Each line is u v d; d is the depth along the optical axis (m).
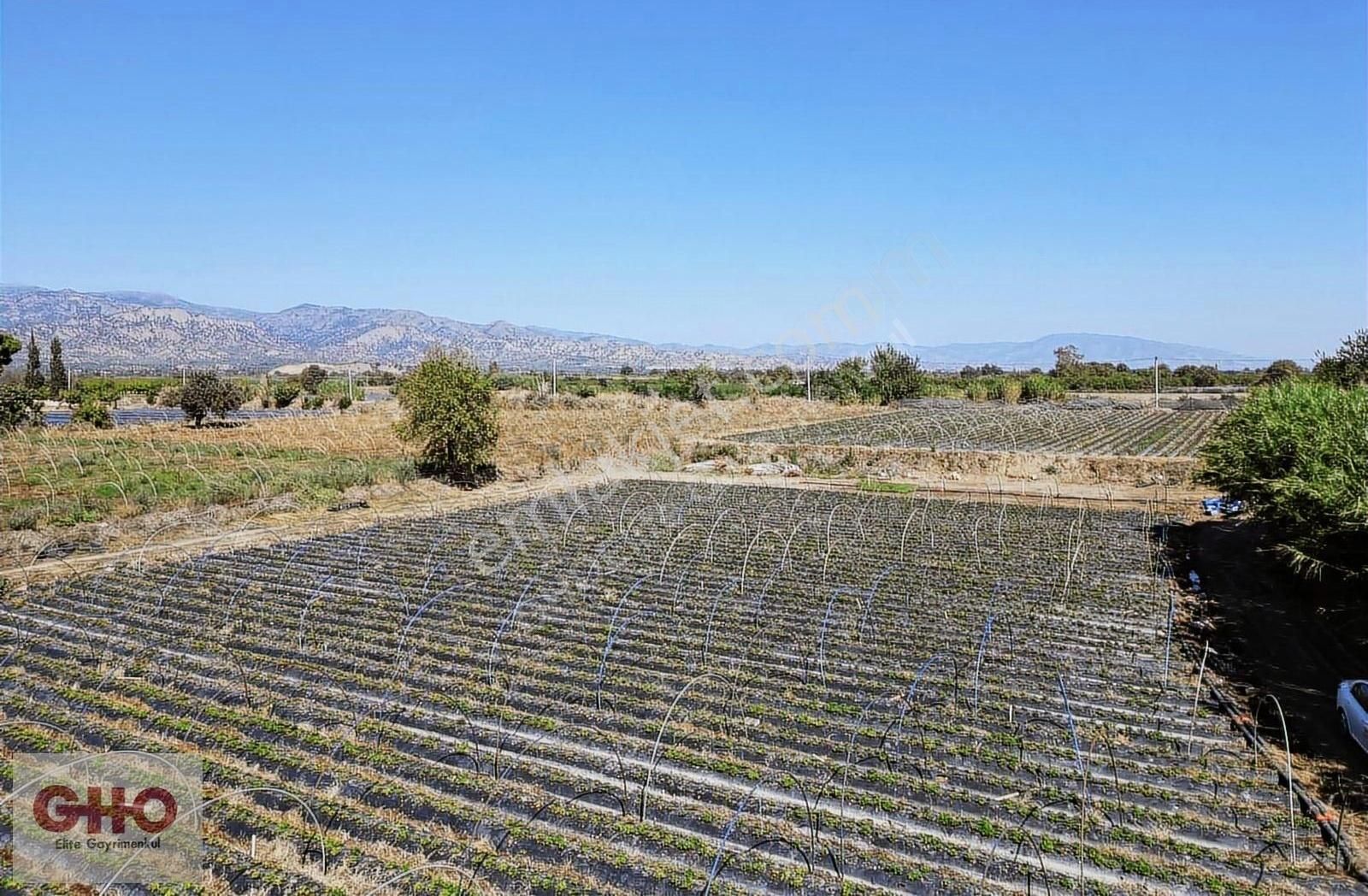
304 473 28.05
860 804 8.64
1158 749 9.94
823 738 10.17
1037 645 13.49
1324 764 9.73
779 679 12.04
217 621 14.34
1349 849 7.85
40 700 11.04
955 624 14.54
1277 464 16.08
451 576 17.48
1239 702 11.45
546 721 10.55
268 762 9.50
